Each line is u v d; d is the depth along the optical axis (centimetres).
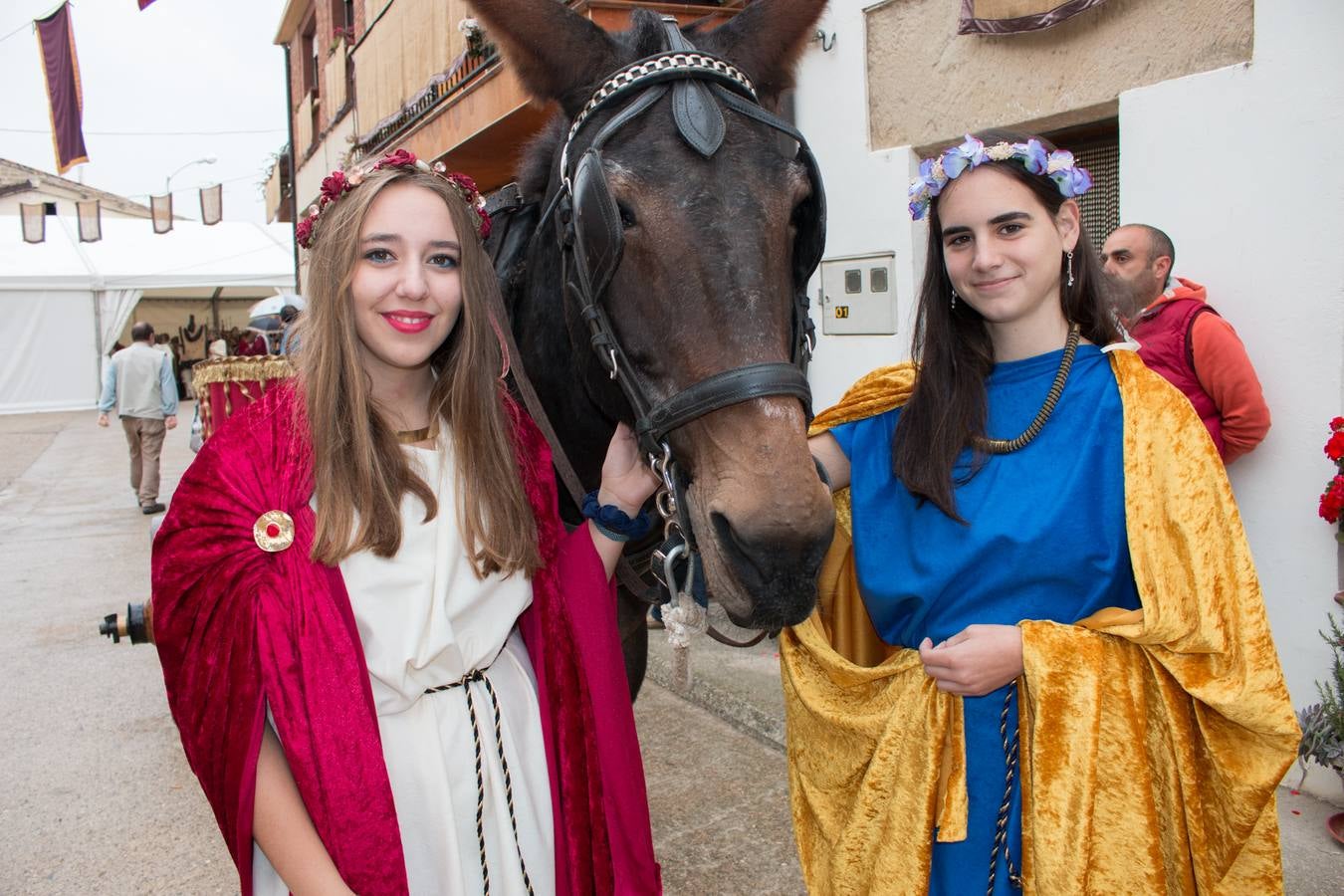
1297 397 279
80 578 631
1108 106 329
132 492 998
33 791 336
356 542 122
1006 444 145
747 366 137
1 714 405
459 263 135
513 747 138
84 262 2092
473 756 133
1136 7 312
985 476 146
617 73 158
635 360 150
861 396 168
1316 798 291
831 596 176
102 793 335
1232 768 133
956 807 142
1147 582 133
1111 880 134
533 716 143
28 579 630
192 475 124
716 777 336
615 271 148
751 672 416
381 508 125
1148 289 295
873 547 158
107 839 304
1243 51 286
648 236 144
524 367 208
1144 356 296
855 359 426
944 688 139
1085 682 132
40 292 2005
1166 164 303
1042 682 132
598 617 149
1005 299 142
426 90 511
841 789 163
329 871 118
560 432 204
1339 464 260
